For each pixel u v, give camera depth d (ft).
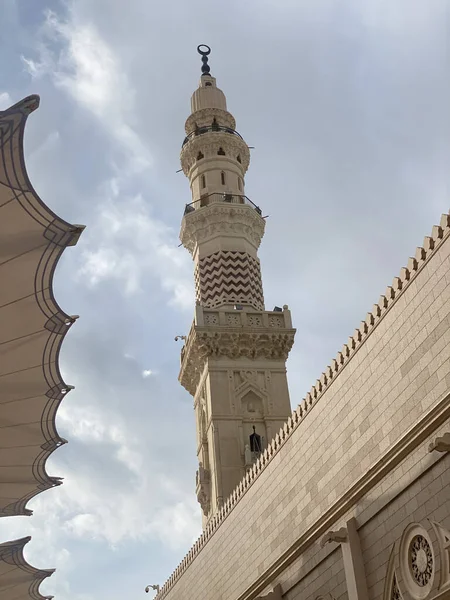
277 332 153.58
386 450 71.61
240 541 101.76
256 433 144.05
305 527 84.43
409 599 65.41
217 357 150.30
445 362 64.75
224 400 145.59
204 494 141.18
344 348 82.28
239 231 168.35
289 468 90.89
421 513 65.41
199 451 150.61
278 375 151.23
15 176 49.65
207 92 192.44
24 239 54.65
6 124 46.06
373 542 71.92
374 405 74.90
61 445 78.89
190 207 175.42
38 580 108.68
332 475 80.74
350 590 72.64
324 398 85.10
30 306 60.34
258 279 166.91
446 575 61.16
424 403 67.05
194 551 119.96
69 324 62.80
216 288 161.58
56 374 68.03
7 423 74.13
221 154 182.29
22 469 82.48
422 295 69.15
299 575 84.33
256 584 92.73
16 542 93.15
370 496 73.05
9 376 67.46
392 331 73.56
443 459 63.41
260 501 97.55
